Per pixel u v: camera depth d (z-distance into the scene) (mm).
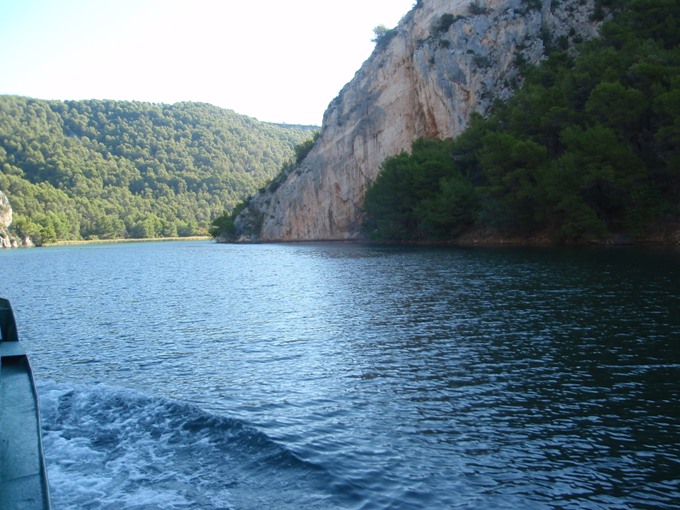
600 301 21562
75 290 37594
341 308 23906
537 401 11336
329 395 12258
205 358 16344
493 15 87812
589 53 57906
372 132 108062
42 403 11773
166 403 11547
